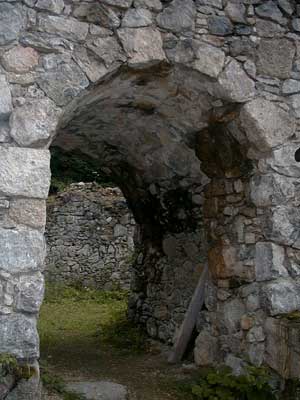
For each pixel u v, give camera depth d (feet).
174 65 13.70
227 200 16.35
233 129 15.21
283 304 14.21
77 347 20.24
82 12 12.78
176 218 19.90
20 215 11.85
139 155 19.80
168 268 20.42
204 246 18.30
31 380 11.41
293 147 14.71
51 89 12.41
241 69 14.25
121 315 24.91
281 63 14.66
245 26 14.35
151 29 13.35
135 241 23.73
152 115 16.83
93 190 38.50
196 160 17.79
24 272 11.75
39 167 12.04
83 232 37.78
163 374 16.76
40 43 12.40
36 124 12.18
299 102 14.78
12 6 12.24
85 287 37.06
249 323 15.01
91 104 15.26
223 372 15.19
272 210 14.52
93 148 20.68
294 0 14.90
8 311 11.57
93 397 14.15
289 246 14.56
